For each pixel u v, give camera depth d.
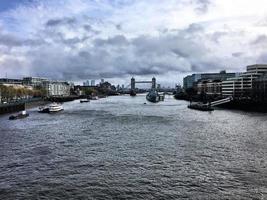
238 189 55.38
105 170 66.88
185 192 54.22
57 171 66.19
